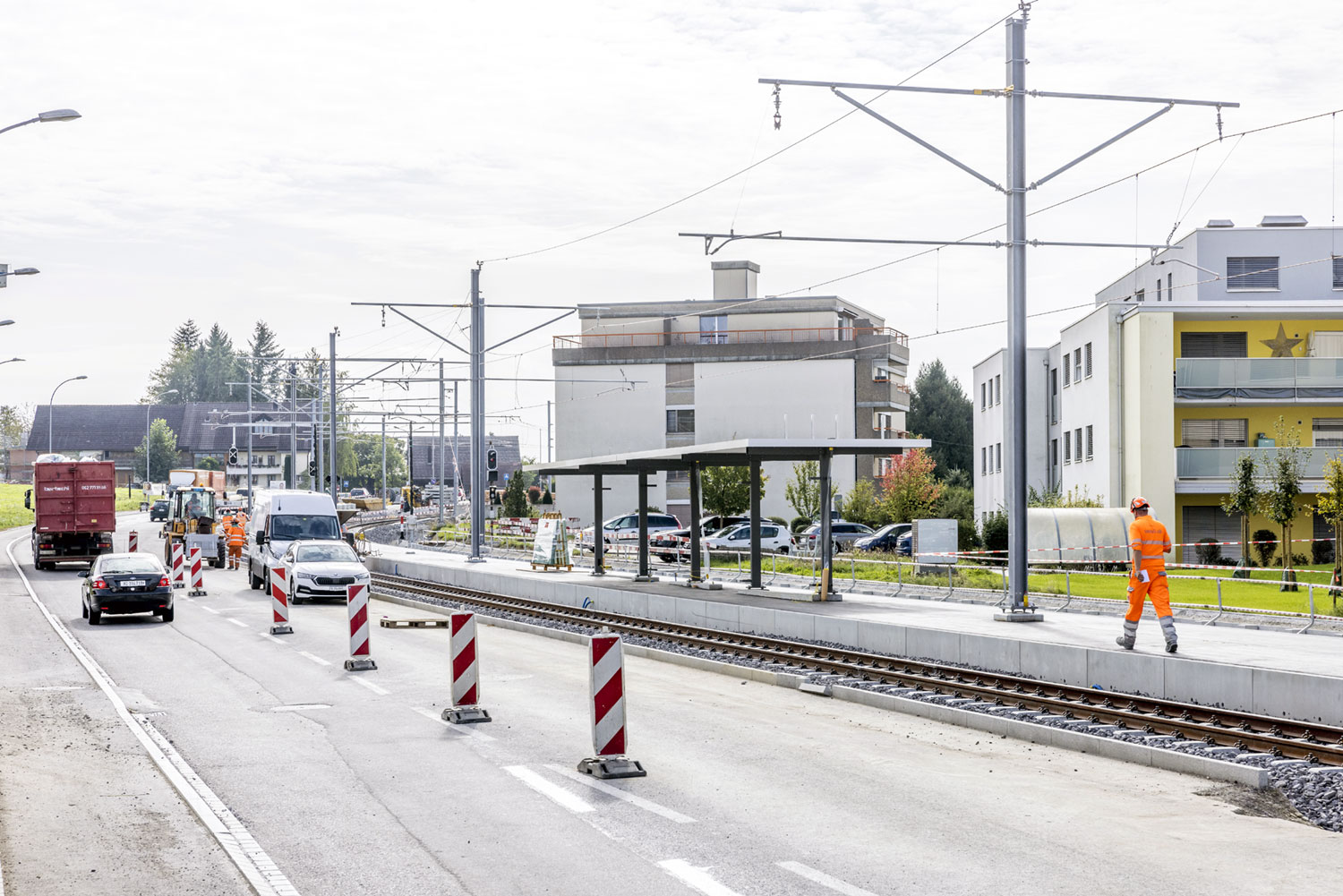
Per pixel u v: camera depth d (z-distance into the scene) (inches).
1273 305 1918.1
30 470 7170.3
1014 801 438.9
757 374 3201.3
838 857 362.6
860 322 3356.3
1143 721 622.5
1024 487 1040.8
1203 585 1482.5
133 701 691.4
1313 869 350.3
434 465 7175.2
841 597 1284.4
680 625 1170.6
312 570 1449.3
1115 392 1973.4
